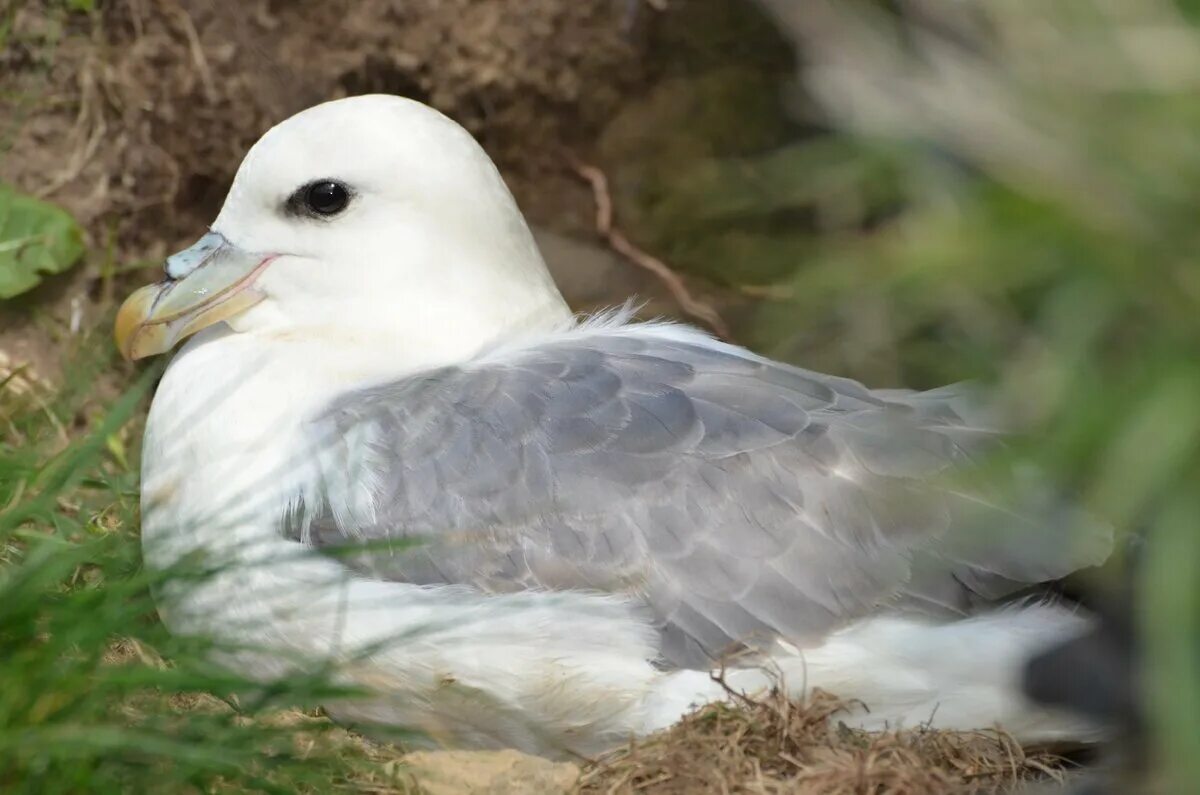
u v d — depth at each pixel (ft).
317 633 29.27
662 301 47.96
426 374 31.73
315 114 33.24
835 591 28.58
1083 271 19.79
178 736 24.40
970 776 27.50
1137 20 19.62
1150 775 22.54
